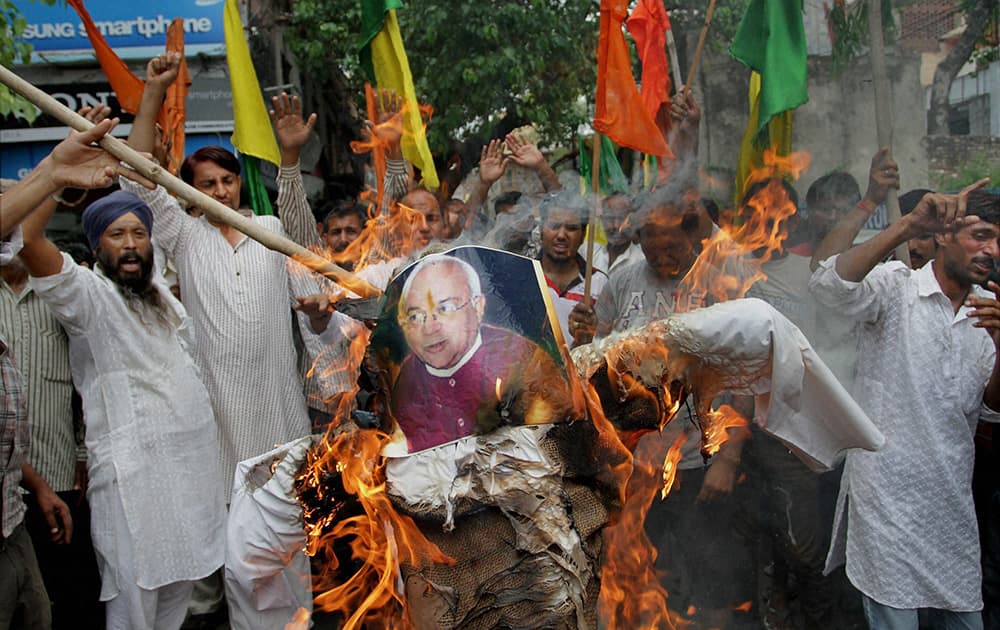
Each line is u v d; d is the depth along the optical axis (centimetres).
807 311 393
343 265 409
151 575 326
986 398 327
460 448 213
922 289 320
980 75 1070
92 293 323
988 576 349
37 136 866
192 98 867
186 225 383
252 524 238
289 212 397
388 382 226
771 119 440
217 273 376
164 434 332
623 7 349
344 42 938
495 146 433
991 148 868
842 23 753
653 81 438
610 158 468
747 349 230
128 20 860
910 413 316
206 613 406
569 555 205
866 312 322
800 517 379
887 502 316
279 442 378
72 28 861
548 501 209
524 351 220
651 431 238
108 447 327
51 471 371
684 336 230
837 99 829
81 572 389
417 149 462
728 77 805
